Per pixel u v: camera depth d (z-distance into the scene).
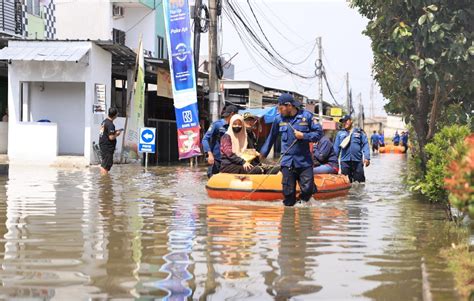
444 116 14.40
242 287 5.05
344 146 14.88
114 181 14.58
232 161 11.52
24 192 11.79
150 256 6.15
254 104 34.19
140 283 5.14
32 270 5.55
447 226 8.21
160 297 4.76
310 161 10.00
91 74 20.69
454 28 11.02
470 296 4.39
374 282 5.23
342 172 14.97
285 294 4.86
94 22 28.98
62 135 22.12
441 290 4.85
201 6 20.56
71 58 19.70
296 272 5.56
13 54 20.12
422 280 5.27
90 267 5.67
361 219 8.84
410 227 8.12
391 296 4.82
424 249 6.61
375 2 11.76
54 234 7.31
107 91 21.98
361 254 6.34
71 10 29.08
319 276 5.43
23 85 21.69
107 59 21.88
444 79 11.07
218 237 7.23
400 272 5.57
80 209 9.52
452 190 4.27
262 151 10.39
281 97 9.92
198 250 6.47
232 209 9.68
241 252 6.38
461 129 8.68
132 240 6.98
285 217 8.91
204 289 4.98
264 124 23.52
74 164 20.19
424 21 10.64
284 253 6.36
